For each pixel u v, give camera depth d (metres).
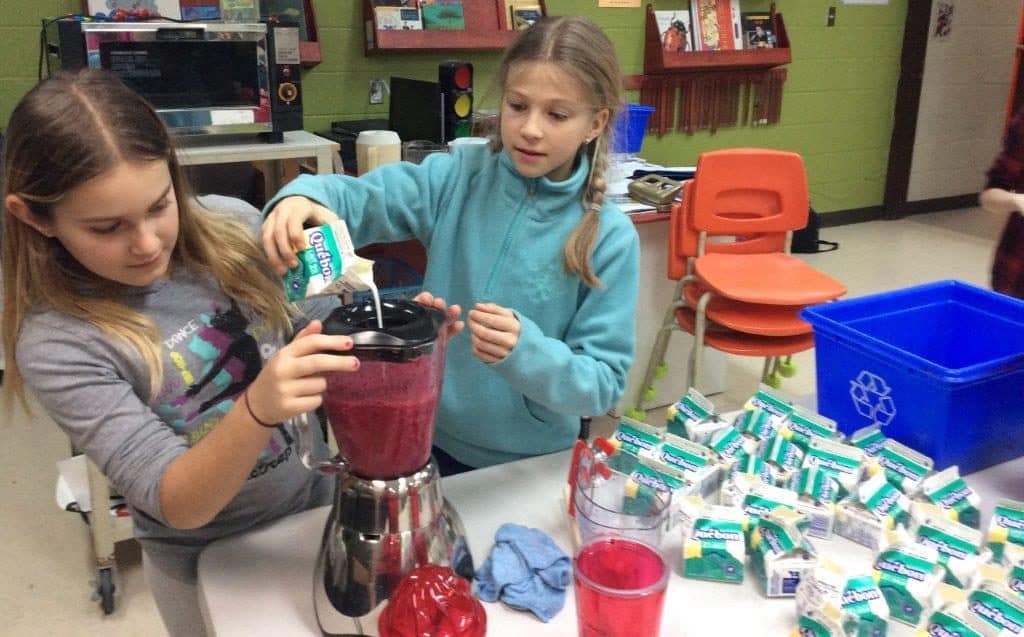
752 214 2.52
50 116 0.79
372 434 0.76
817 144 4.82
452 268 1.32
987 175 2.12
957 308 1.28
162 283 0.98
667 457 0.98
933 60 4.95
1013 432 1.12
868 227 5.06
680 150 4.28
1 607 1.90
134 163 0.80
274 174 2.45
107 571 1.88
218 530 1.02
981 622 0.76
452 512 0.85
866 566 0.88
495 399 1.28
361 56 3.20
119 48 1.95
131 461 0.83
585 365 1.12
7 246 0.88
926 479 0.98
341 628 0.79
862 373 1.13
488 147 1.35
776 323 2.31
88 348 0.88
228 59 2.10
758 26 4.23
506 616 0.82
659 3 3.92
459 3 3.22
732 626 0.81
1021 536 0.87
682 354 2.91
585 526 0.84
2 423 2.56
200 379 0.98
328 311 1.12
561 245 1.24
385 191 1.26
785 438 1.04
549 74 1.10
